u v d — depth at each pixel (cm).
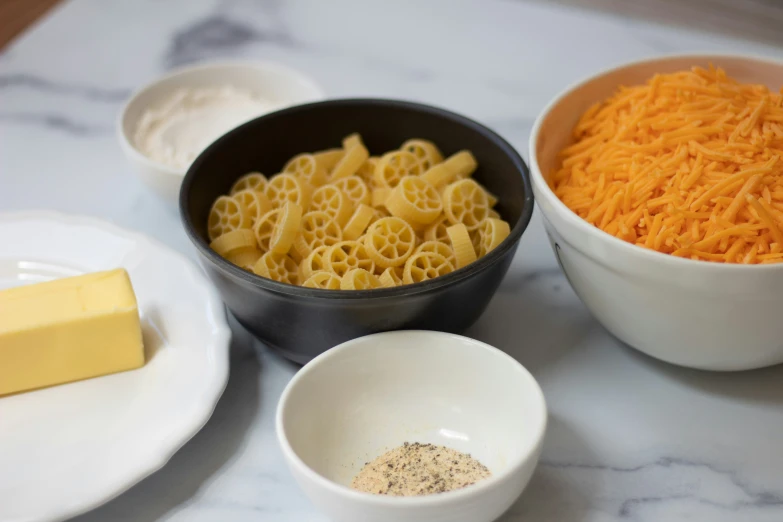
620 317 48
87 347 49
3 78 73
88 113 70
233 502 46
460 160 55
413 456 46
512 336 53
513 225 53
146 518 45
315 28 79
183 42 77
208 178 54
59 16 81
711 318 45
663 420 49
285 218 51
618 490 46
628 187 47
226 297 49
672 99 50
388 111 57
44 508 44
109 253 56
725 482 46
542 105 69
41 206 61
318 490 42
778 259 45
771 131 48
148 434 47
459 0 82
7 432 47
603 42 76
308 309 46
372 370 48
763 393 50
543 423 43
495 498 41
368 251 50
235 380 51
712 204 46
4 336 48
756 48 73
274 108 65
